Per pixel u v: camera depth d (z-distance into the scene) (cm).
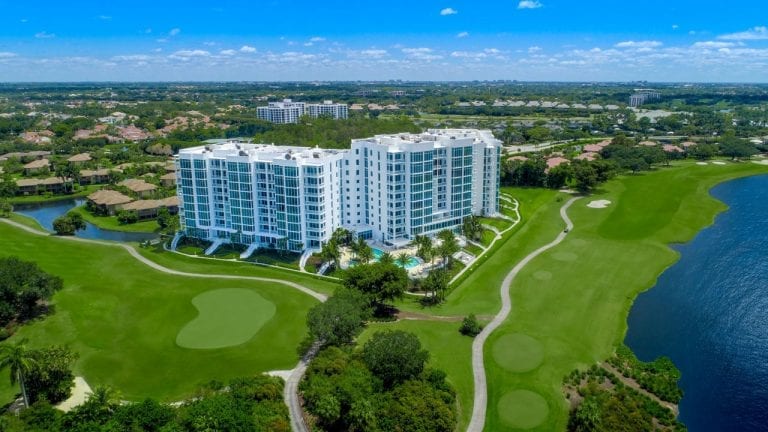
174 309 14850
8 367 11781
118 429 8931
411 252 18762
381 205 19688
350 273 14838
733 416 10550
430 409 9738
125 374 11694
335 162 19325
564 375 11569
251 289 16238
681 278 16938
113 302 15300
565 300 15275
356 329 12525
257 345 12862
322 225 18875
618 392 10788
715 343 13150
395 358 10694
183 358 12300
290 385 11131
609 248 19450
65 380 10800
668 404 10825
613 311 14638
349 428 9794
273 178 18950
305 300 15400
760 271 17388
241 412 9238
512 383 11294
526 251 19212
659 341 13238
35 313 14488
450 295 15788
